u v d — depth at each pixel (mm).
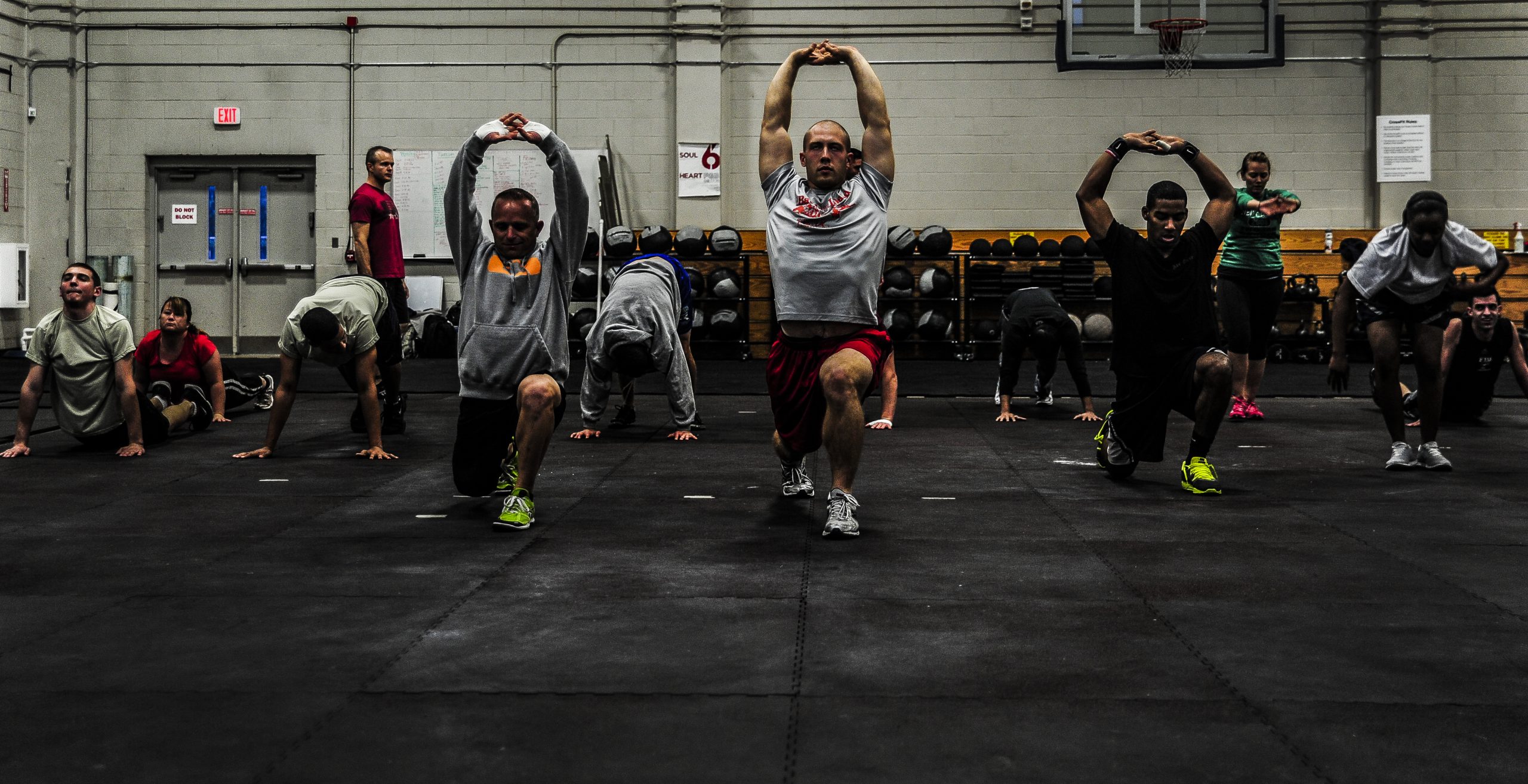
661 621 2496
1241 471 4691
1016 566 3016
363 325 4992
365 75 12070
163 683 2105
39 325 5117
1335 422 6496
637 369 5543
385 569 2986
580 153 12070
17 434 5262
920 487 4297
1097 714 1939
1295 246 11875
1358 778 1684
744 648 2303
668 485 4340
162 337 6043
